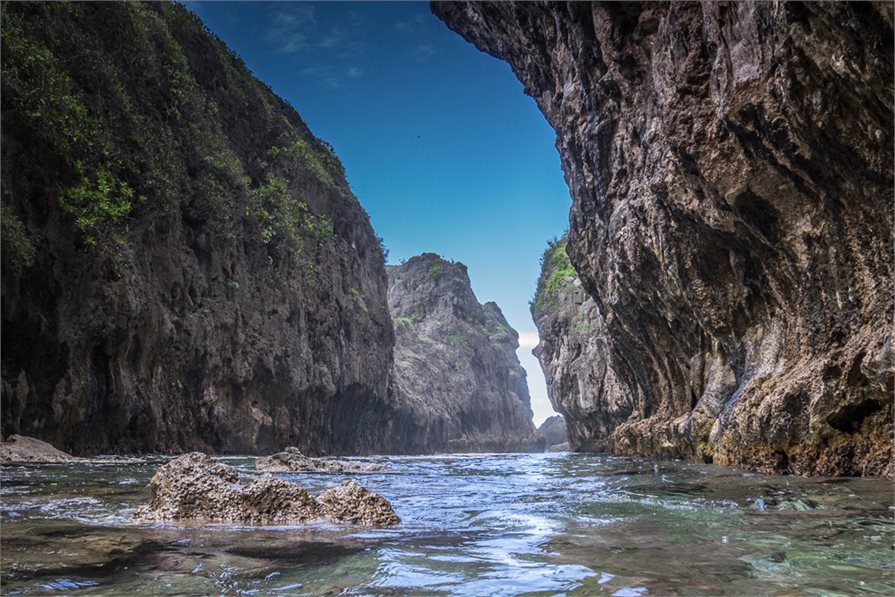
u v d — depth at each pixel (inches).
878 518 198.5
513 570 133.5
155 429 968.9
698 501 258.1
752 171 396.2
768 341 454.9
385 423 2223.2
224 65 1488.7
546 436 4008.4
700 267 520.7
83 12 967.0
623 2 617.0
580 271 983.6
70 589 118.3
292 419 1446.9
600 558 145.2
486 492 337.1
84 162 837.2
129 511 235.6
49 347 771.4
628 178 715.4
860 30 269.4
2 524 202.4
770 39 346.0
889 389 312.2
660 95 534.0
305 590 117.8
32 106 764.6
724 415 476.4
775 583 119.7
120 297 863.7
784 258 406.9
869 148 311.1
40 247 764.6
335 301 1706.4
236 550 158.2
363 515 217.9
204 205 1186.6
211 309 1179.9
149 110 1076.5
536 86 997.8
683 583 120.4
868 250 337.4
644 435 776.9
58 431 776.9
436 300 3688.5
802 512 214.8
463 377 3344.0
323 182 1786.4
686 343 659.4
